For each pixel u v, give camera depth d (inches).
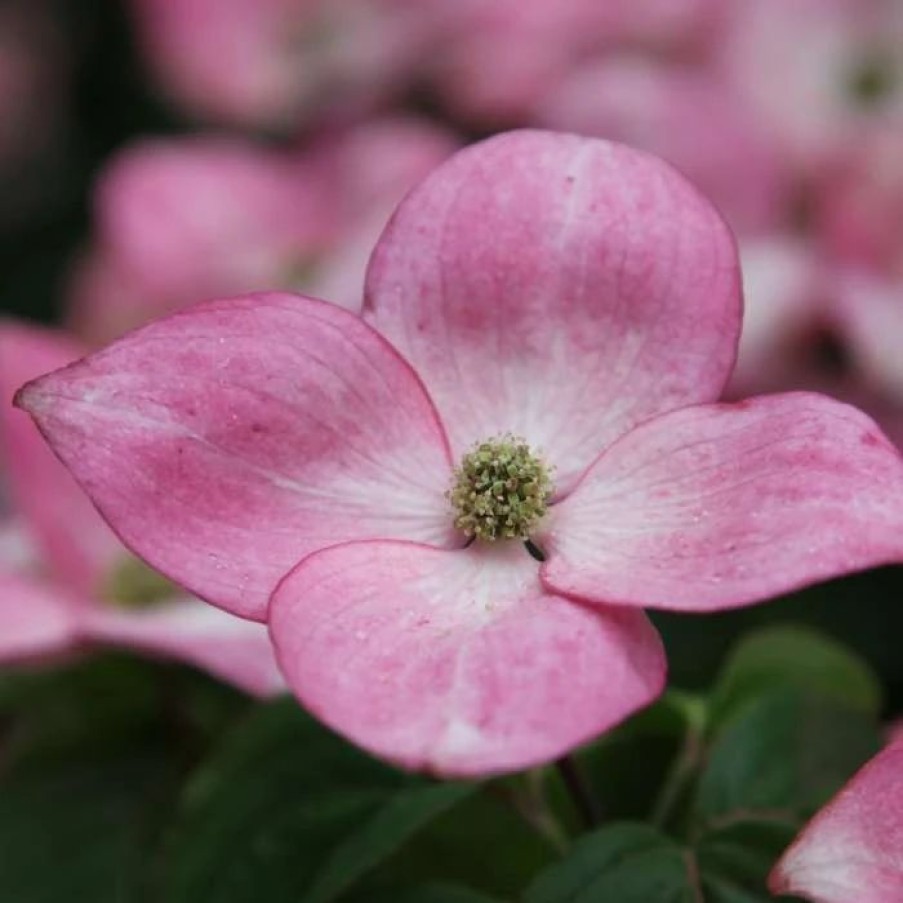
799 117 24.0
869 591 23.2
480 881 17.7
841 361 22.5
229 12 29.9
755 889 16.7
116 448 16.2
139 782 18.9
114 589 19.9
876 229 23.2
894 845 15.6
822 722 17.3
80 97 34.1
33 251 33.5
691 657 22.4
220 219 25.2
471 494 16.8
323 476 16.7
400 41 26.6
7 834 18.8
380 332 17.2
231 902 17.4
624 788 17.8
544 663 15.7
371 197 25.0
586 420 17.1
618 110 23.5
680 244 17.0
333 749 17.5
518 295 17.1
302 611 15.9
